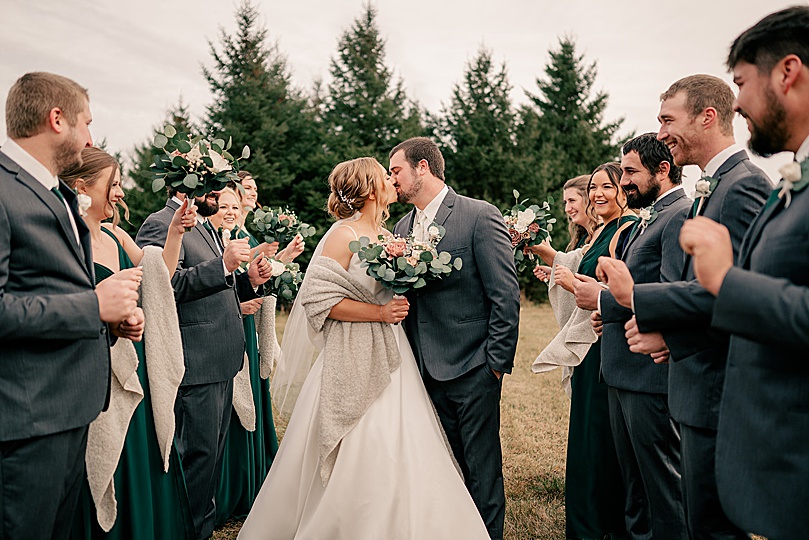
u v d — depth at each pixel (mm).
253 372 4285
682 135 2344
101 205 2768
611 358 2965
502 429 5793
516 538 3564
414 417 2967
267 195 21891
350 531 2752
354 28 25203
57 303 1919
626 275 2236
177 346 2951
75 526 2562
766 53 1684
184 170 2986
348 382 2951
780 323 1483
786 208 1684
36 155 2057
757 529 1650
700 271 1648
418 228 3320
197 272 3240
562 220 23453
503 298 3061
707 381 2141
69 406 2045
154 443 2885
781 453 1632
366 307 3010
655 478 2832
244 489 4043
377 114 23375
